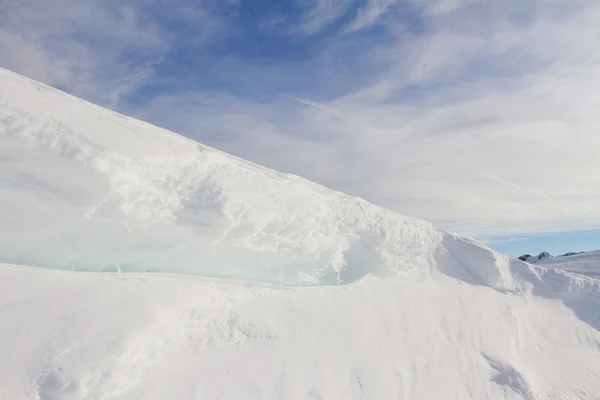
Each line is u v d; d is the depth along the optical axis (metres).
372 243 12.41
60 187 7.53
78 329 6.13
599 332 14.14
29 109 7.69
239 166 10.52
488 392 10.04
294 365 7.89
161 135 9.52
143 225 8.38
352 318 9.83
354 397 8.02
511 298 13.78
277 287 9.76
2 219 7.16
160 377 6.57
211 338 7.65
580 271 23.70
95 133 8.15
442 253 13.85
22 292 6.35
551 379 11.59
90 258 7.97
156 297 7.20
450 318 11.66
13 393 5.23
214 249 9.30
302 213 10.78
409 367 9.43
